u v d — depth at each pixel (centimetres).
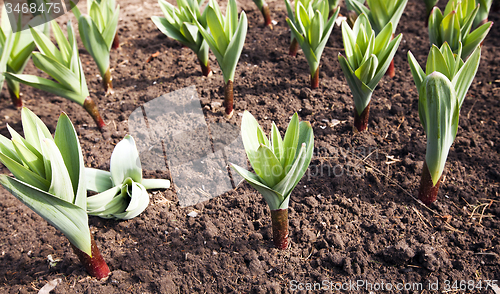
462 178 234
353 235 206
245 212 223
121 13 454
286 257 196
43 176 150
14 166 141
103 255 202
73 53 242
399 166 246
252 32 396
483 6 298
